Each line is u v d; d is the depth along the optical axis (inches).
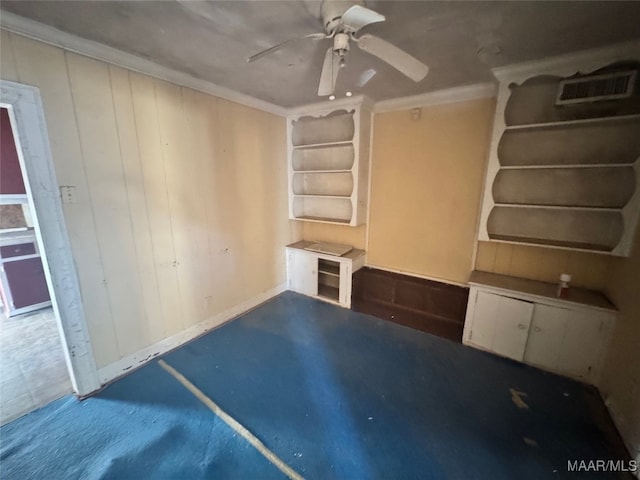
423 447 61.5
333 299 132.2
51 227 66.0
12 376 82.7
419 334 105.7
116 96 74.0
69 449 60.4
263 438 63.4
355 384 80.2
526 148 91.6
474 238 107.1
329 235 145.1
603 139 81.4
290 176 136.3
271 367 87.4
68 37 63.1
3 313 121.8
